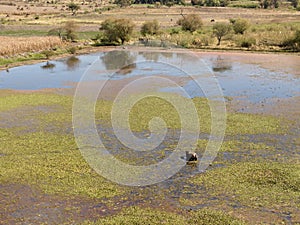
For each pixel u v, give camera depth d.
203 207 12.51
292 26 60.44
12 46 47.84
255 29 61.03
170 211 12.32
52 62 43.75
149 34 58.28
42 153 17.23
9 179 14.72
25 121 21.97
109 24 56.06
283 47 49.59
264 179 14.33
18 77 35.69
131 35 55.97
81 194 13.52
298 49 47.81
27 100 26.77
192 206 12.61
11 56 45.56
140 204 12.82
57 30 62.97
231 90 28.72
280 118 21.73
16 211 12.49
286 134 19.19
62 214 12.27
